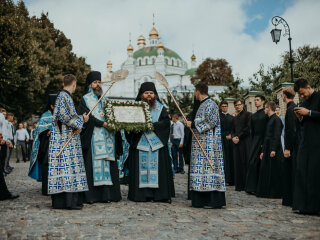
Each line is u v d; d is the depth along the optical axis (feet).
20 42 79.00
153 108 23.81
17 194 25.82
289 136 20.63
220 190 20.26
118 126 22.03
